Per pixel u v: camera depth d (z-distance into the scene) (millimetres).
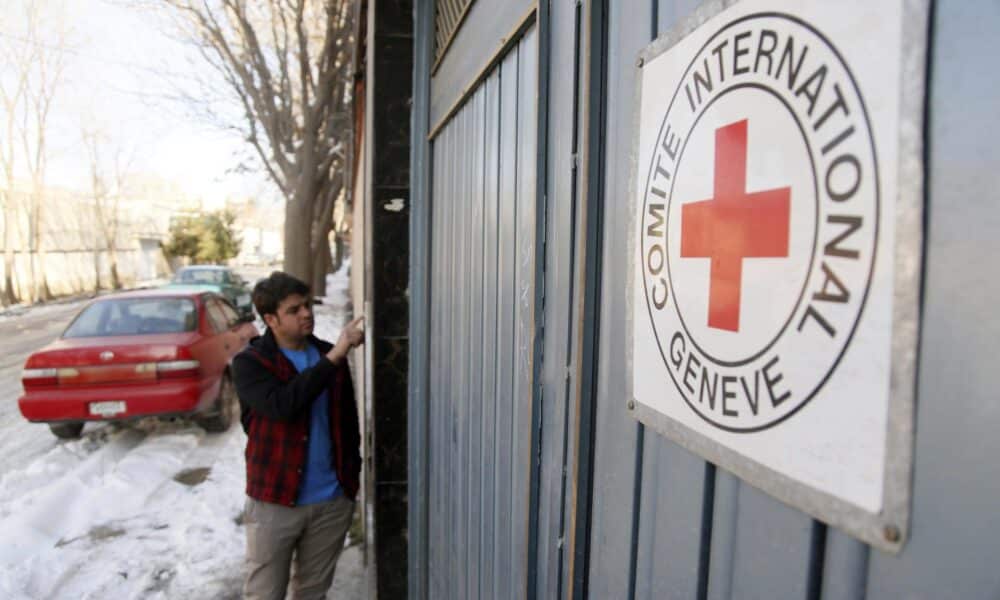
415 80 2832
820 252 493
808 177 506
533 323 1207
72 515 4879
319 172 15836
